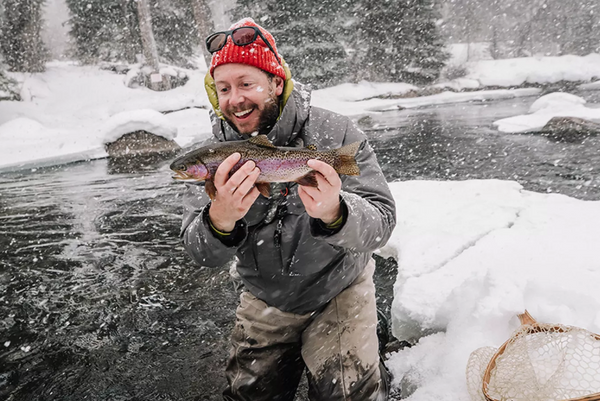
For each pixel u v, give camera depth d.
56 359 3.70
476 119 18.30
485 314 2.76
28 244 6.42
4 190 10.42
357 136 2.37
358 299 2.55
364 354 2.42
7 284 5.11
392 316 3.46
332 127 2.35
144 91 31.09
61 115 26.62
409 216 5.33
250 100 2.13
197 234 2.15
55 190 10.08
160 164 12.97
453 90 36.25
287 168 1.80
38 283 5.11
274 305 2.57
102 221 7.36
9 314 4.44
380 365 2.84
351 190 2.36
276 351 2.65
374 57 35.91
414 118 20.84
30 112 26.03
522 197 5.70
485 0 55.06
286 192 2.22
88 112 26.97
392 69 36.00
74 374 3.51
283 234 2.30
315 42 32.50
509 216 4.99
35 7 32.41
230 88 2.15
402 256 4.24
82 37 34.34
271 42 2.23
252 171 1.74
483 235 4.54
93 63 34.34
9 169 13.42
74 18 34.41
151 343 3.86
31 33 31.86
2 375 3.53
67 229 7.03
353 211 1.97
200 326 4.09
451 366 2.59
